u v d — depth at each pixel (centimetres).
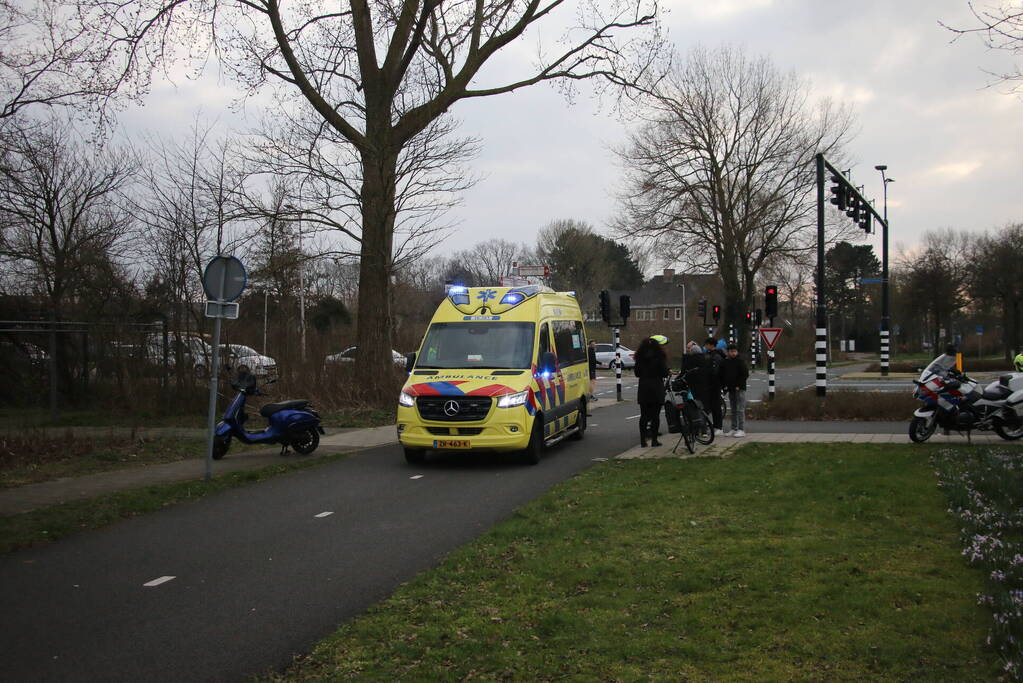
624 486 990
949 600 519
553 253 9462
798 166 4300
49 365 1834
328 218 1938
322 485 1068
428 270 8112
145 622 539
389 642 488
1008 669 401
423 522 838
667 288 10569
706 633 482
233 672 455
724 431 1595
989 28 924
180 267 2033
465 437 1185
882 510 791
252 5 1834
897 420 1817
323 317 3822
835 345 9106
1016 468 957
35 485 1048
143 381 1894
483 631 500
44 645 499
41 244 2077
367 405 1981
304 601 581
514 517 831
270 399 1980
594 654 458
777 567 607
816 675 418
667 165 4303
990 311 6062
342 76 1869
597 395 2967
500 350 1289
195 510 912
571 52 2053
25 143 1862
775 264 4669
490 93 2033
